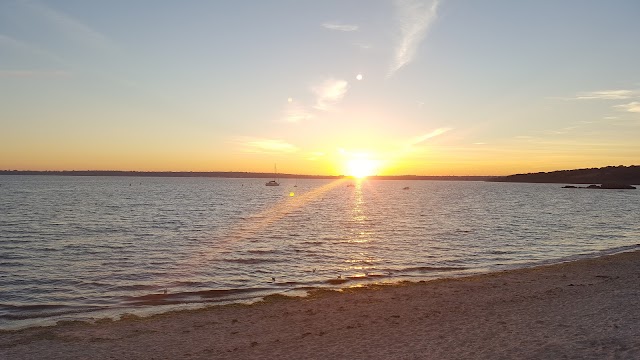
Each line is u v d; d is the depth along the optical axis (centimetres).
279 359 1245
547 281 2253
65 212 6259
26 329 1580
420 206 8625
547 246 3719
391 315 1697
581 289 2012
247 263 2884
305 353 1285
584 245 3794
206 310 1827
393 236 4219
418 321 1595
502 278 2375
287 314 1752
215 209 7450
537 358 1139
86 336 1499
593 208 8294
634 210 7825
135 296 2075
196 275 2530
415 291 2112
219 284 2331
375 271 2684
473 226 5091
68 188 15250
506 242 3909
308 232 4488
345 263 2925
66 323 1653
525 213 7012
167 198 10381
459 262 2994
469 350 1238
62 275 2491
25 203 7856
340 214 6706
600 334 1304
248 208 7869
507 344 1269
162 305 1930
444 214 6744
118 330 1565
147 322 1664
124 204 8088
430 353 1233
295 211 7238
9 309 1862
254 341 1425
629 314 1525
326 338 1427
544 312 1620
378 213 6919
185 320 1684
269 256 3127
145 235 4125
